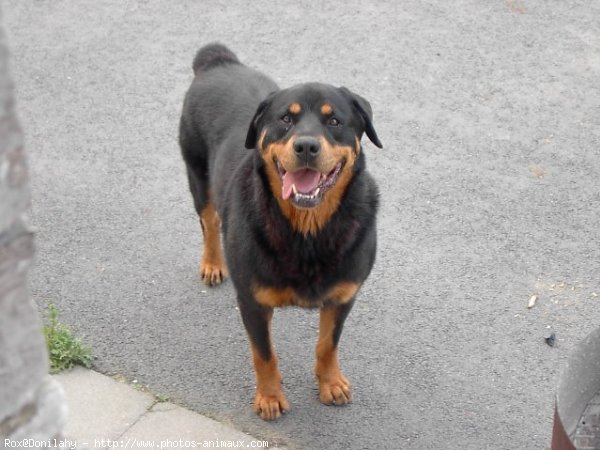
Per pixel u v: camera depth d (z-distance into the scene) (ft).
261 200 8.09
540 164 11.23
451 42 12.99
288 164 7.79
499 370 9.05
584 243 10.28
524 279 9.90
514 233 10.39
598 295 9.73
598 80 12.39
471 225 10.48
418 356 9.18
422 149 11.39
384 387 8.91
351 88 12.25
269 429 8.55
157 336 9.36
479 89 12.25
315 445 8.44
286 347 9.27
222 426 8.49
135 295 9.77
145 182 11.03
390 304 9.64
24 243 4.96
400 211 10.62
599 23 13.32
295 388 8.92
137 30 13.28
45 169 11.19
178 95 12.26
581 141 11.53
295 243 7.98
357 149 8.17
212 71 9.77
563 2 13.69
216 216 9.62
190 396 8.80
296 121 7.97
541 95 12.17
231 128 9.12
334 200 7.97
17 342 5.21
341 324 8.50
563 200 10.78
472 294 9.74
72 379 8.84
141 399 8.70
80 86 12.41
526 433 8.54
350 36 13.10
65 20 13.46
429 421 8.63
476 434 8.53
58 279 9.90
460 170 11.13
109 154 11.41
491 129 11.68
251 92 9.37
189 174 9.76
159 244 10.31
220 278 9.85
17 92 12.31
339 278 8.16
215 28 13.28
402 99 12.09
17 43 13.07
